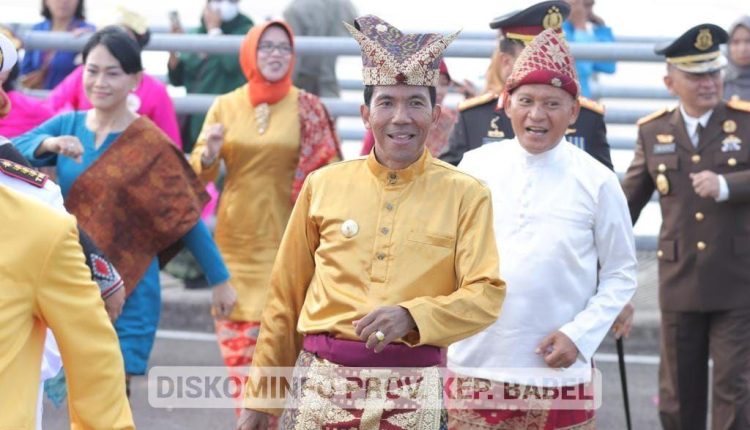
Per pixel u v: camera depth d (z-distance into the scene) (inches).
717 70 413.7
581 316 307.3
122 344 377.4
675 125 421.7
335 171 268.4
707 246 414.3
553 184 311.3
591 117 369.1
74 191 378.3
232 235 439.2
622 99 650.2
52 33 569.6
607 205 311.1
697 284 414.9
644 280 600.1
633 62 564.1
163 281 626.2
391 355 254.8
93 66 381.4
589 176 312.0
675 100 642.2
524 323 307.1
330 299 258.8
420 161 261.7
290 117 441.4
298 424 259.6
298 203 270.8
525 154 313.3
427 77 256.1
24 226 202.8
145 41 545.6
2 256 200.4
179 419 465.7
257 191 438.3
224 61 603.2
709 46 414.3
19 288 202.2
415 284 256.4
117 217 378.3
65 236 205.6
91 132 384.5
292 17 625.6
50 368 255.1
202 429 454.0
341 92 705.6
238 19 622.2
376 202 261.3
